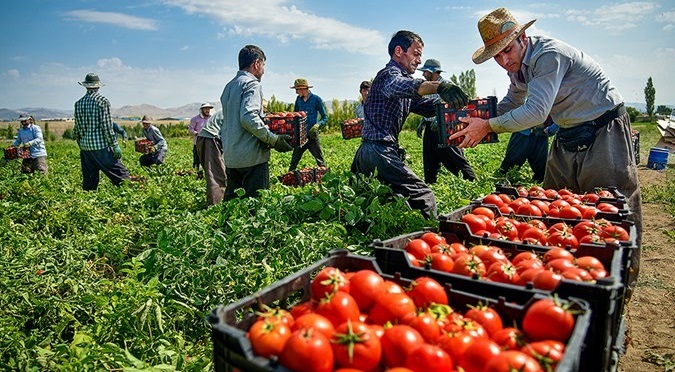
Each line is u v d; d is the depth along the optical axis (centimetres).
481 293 248
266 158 738
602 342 230
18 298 423
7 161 1619
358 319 222
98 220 749
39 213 757
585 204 444
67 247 543
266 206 596
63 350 333
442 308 227
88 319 409
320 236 493
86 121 1052
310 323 199
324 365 181
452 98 495
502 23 470
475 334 207
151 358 339
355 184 610
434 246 310
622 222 381
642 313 517
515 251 325
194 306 411
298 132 759
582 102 490
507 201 454
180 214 687
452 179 920
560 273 261
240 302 222
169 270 437
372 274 241
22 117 1452
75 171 1697
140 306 366
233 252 468
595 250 298
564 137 520
